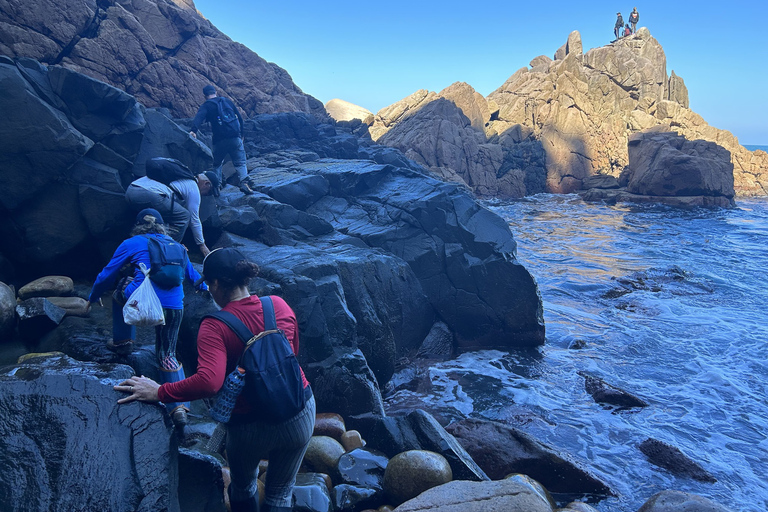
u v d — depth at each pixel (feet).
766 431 18.53
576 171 113.09
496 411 19.84
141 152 20.01
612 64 126.72
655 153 96.27
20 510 6.09
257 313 7.80
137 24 45.65
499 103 128.47
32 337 14.76
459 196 27.99
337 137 54.85
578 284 37.68
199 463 9.22
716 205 89.56
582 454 16.88
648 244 54.54
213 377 7.06
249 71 64.90
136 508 6.60
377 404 18.20
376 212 28.43
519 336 27.02
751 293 36.55
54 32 37.68
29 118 17.19
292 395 7.47
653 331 29.07
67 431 7.06
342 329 18.51
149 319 10.80
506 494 10.15
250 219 22.20
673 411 19.99
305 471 13.43
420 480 12.07
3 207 17.30
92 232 18.54
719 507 10.93
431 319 26.35
